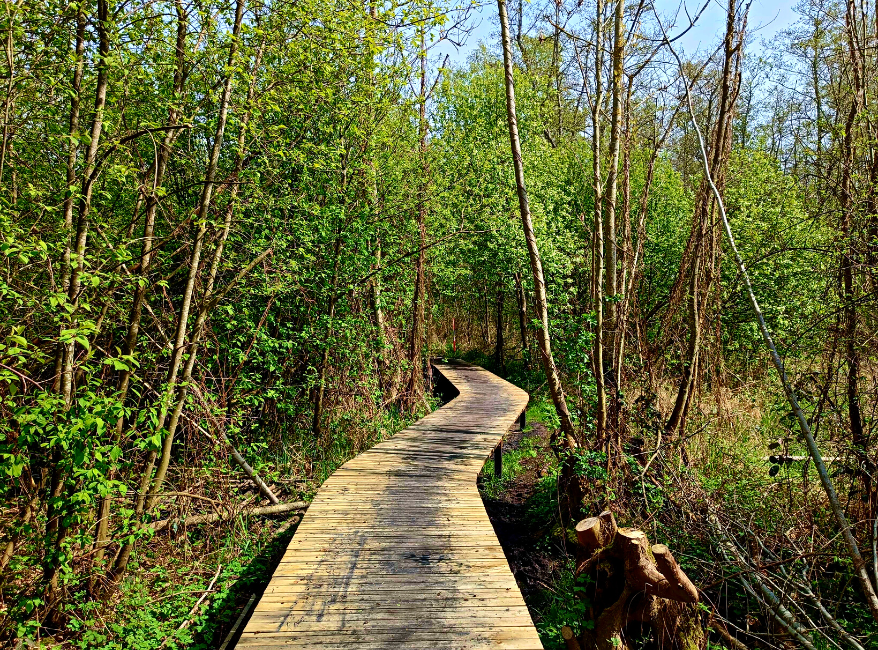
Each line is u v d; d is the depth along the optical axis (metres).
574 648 4.02
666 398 7.11
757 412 7.24
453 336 21.67
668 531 5.50
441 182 11.05
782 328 9.49
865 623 4.26
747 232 10.75
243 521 6.29
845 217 5.20
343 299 8.91
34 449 4.55
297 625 3.21
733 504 5.43
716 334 7.69
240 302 7.57
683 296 7.70
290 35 5.59
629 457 5.96
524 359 17.28
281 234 7.30
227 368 7.65
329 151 7.48
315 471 8.05
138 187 4.67
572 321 6.50
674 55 4.23
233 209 6.09
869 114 5.43
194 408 5.85
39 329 4.30
